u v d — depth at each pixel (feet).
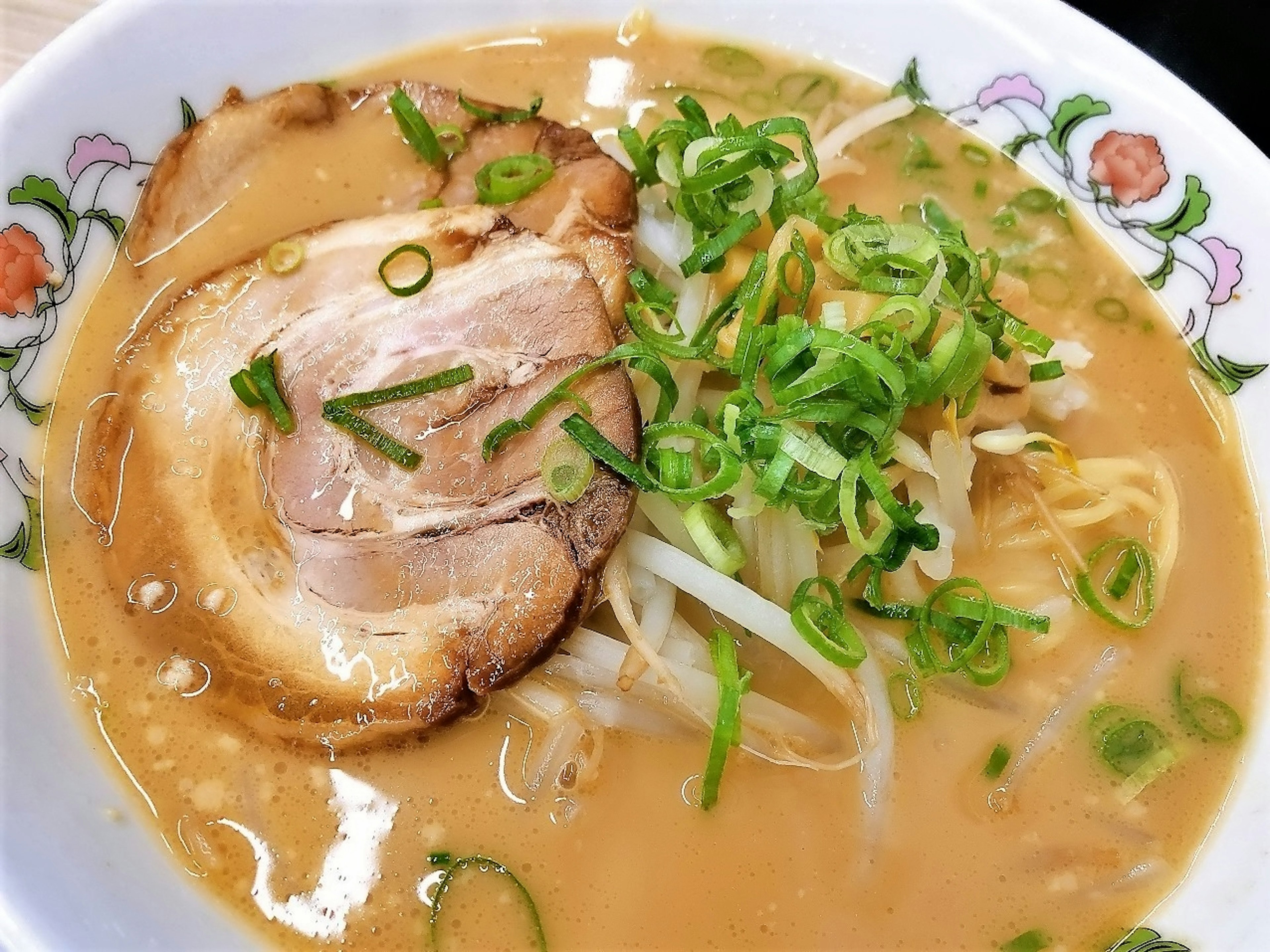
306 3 0.58
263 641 0.45
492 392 0.48
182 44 0.55
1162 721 0.48
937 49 0.62
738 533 0.49
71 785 0.41
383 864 0.43
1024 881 0.44
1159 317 0.58
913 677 0.49
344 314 0.50
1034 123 0.61
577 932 0.42
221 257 0.56
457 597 0.45
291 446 0.48
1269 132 0.68
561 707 0.46
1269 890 0.42
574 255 0.51
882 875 0.44
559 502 0.46
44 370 0.50
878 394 0.45
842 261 0.49
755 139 0.51
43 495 0.48
